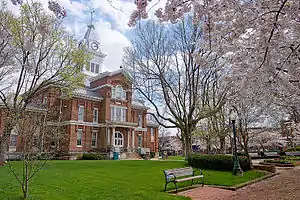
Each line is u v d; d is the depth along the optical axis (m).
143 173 14.60
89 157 31.47
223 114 23.03
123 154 35.31
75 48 21.41
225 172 15.52
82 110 34.78
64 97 26.27
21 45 17.61
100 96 37.31
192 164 18.19
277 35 5.59
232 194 9.34
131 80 25.16
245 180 12.47
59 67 20.81
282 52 5.91
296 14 5.11
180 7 5.73
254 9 5.29
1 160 17.72
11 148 26.00
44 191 8.76
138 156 36.88
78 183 10.70
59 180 11.27
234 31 5.79
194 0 5.64
